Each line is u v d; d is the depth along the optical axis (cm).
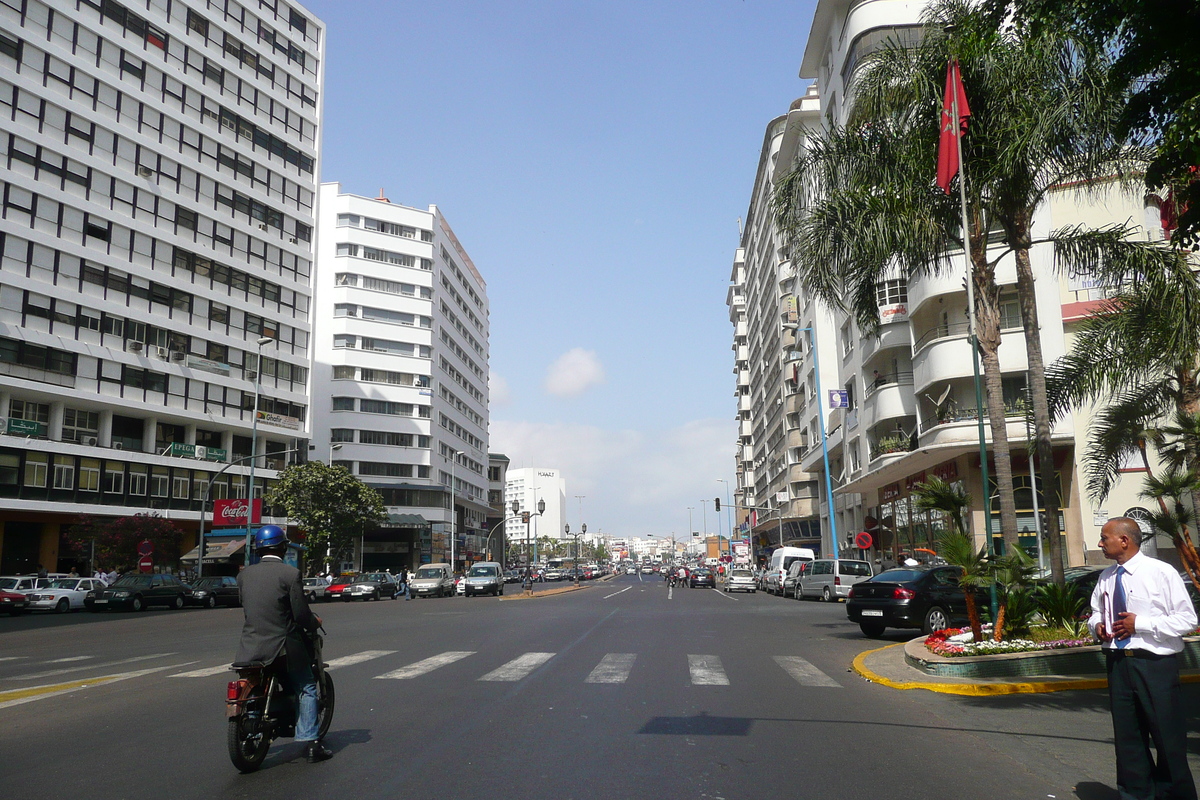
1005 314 3186
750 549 8744
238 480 5409
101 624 2641
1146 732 533
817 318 5569
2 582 3416
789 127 5231
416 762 659
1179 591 512
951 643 1229
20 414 4194
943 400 3238
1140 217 2958
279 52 5894
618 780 605
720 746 714
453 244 9019
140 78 4850
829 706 915
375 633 1956
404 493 7638
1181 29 922
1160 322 1583
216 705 955
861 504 4969
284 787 593
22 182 4169
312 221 6094
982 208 1614
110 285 4581
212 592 3884
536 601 3759
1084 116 1457
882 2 3825
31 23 4266
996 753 697
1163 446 1828
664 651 1469
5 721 874
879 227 1595
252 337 5484
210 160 5278
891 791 583
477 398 10050
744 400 10556
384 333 7794
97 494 4472
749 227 9131
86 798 570
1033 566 1266
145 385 4741
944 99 1551
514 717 844
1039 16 1155
